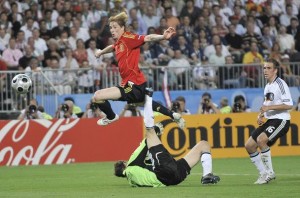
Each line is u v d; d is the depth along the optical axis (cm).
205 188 3350
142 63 6544
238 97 6309
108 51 3666
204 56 6900
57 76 6031
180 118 3572
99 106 3638
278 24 7669
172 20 7081
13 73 5891
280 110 3719
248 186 3462
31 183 3994
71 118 5572
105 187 3584
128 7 7294
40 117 5738
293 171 4469
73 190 3466
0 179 4303
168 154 3391
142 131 5700
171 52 6744
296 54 7138
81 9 6994
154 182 3409
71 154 5553
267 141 3678
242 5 7669
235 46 7238
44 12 6850
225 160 5525
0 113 5862
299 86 6369
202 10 7306
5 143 5425
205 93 6044
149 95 3503
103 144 5619
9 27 6688
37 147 5488
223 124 5716
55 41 6562
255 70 6369
